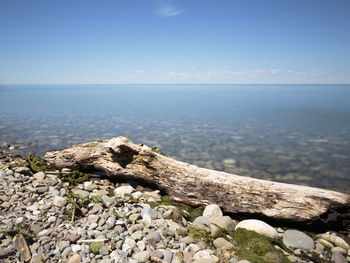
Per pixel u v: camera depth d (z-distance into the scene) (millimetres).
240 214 1596
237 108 15555
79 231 1281
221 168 3615
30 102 17234
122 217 1438
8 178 1723
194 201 1690
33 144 4309
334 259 1266
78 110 11906
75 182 1868
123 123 7676
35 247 1168
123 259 1139
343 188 2945
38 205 1473
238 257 1222
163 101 22484
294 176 3332
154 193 1830
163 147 4770
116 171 1944
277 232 1445
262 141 5645
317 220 1460
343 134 6727
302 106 17641
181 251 1222
